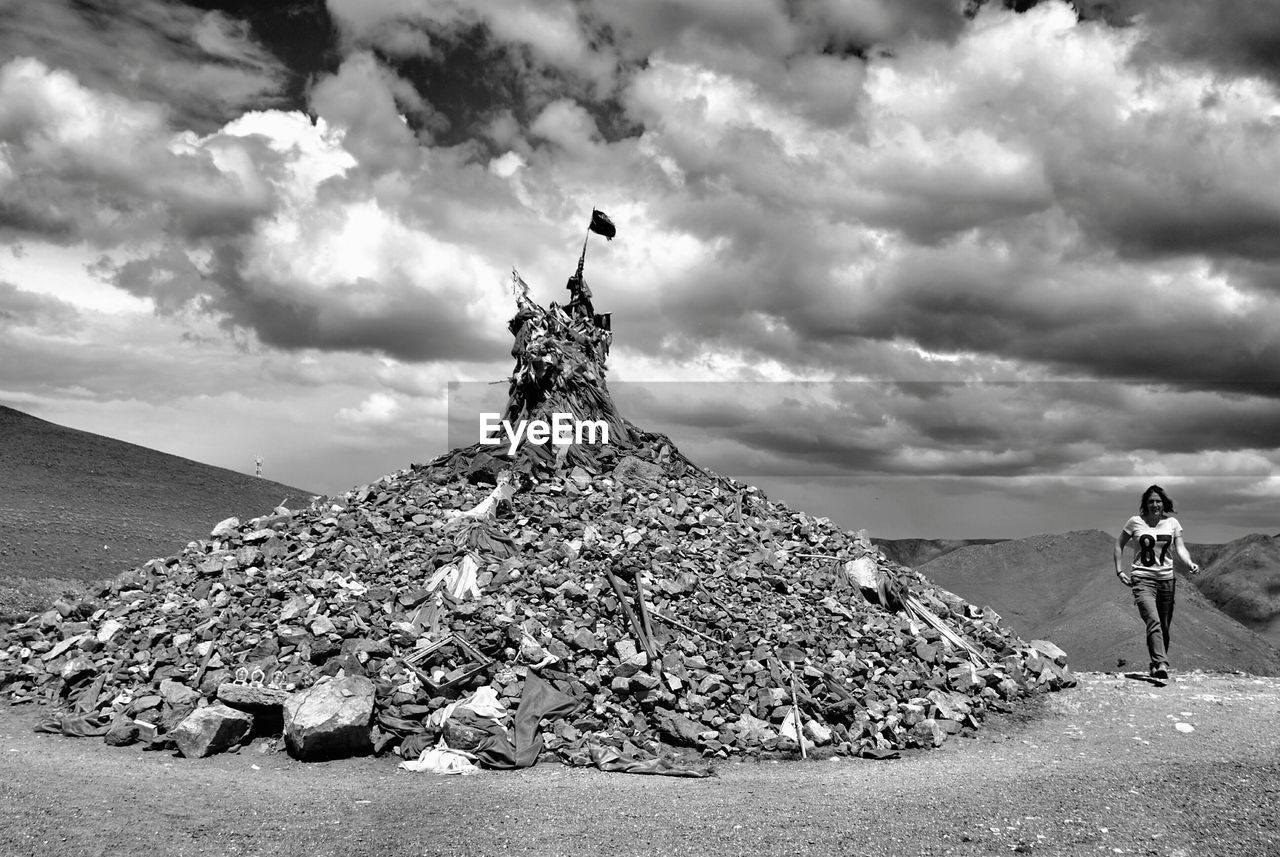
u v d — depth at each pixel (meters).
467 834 8.00
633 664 12.23
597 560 15.09
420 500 17.97
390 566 15.14
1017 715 13.13
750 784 9.84
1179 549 14.73
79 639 14.76
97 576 29.47
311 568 15.34
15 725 12.41
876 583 16.11
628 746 11.03
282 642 12.84
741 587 15.14
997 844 7.72
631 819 8.44
